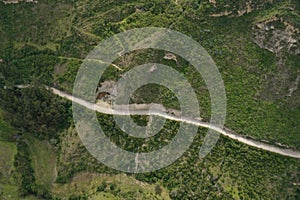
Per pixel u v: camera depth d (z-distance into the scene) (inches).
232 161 5590.6
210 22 6033.5
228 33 5994.1
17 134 6451.8
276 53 5846.5
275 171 5585.6
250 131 5738.2
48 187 6033.5
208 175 5516.7
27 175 6092.5
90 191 5782.5
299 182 5541.3
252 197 5413.4
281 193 5477.4
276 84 5816.9
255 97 5821.9
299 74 5762.8
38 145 6397.6
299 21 5723.4
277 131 5728.3
